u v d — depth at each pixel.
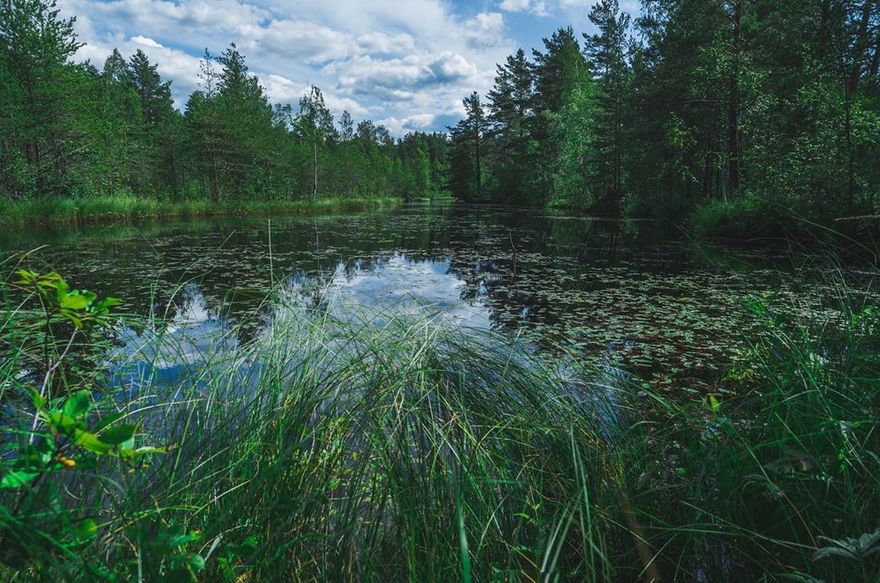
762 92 14.10
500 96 41.66
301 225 19.34
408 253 10.90
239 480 1.52
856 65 10.16
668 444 1.94
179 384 2.09
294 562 1.29
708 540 1.46
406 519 1.37
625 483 1.63
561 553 1.45
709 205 14.31
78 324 1.11
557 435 1.82
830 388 1.77
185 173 34.00
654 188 22.09
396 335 2.50
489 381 2.14
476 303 5.87
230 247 11.72
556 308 5.70
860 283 2.47
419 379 1.95
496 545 1.38
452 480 1.49
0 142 19.12
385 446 1.54
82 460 0.99
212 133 30.38
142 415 1.91
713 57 14.73
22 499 0.91
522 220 22.06
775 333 2.28
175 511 1.35
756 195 12.35
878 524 1.23
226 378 2.24
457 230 17.11
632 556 1.46
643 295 6.46
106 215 20.20
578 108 30.45
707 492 1.58
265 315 5.04
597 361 3.79
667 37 17.73
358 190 51.44
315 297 4.69
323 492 1.42
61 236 13.83
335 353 2.26
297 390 1.87
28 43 18.83
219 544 1.26
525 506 1.53
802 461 1.35
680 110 17.66
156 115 46.88
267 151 33.34
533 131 35.94
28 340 2.12
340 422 1.71
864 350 2.02
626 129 24.41
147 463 1.46
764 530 1.42
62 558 0.94
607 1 27.12
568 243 12.99
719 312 5.53
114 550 1.18
